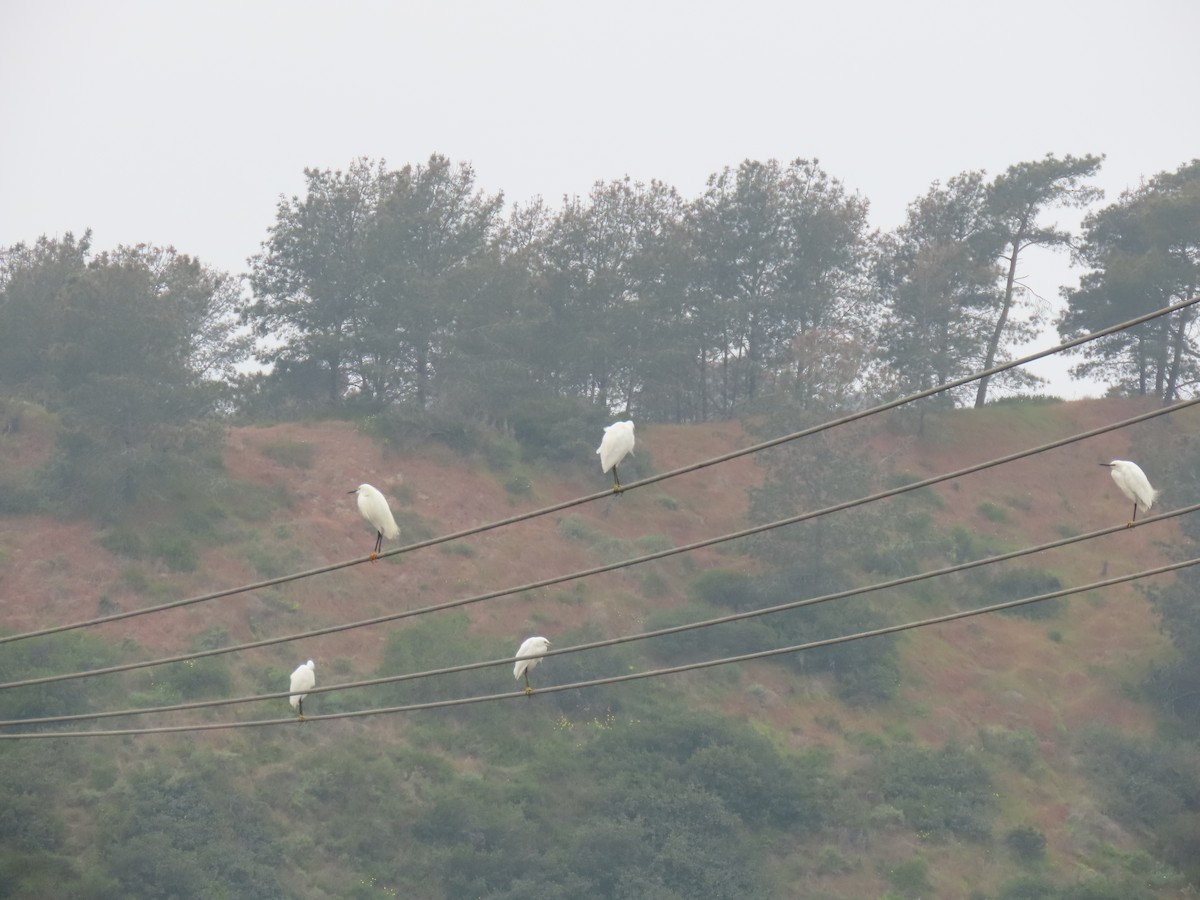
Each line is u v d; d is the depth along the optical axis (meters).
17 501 196.88
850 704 192.75
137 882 133.62
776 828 162.50
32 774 143.12
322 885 144.00
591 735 176.25
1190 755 181.12
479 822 153.62
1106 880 155.88
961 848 163.62
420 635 192.00
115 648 174.50
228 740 164.12
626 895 145.62
